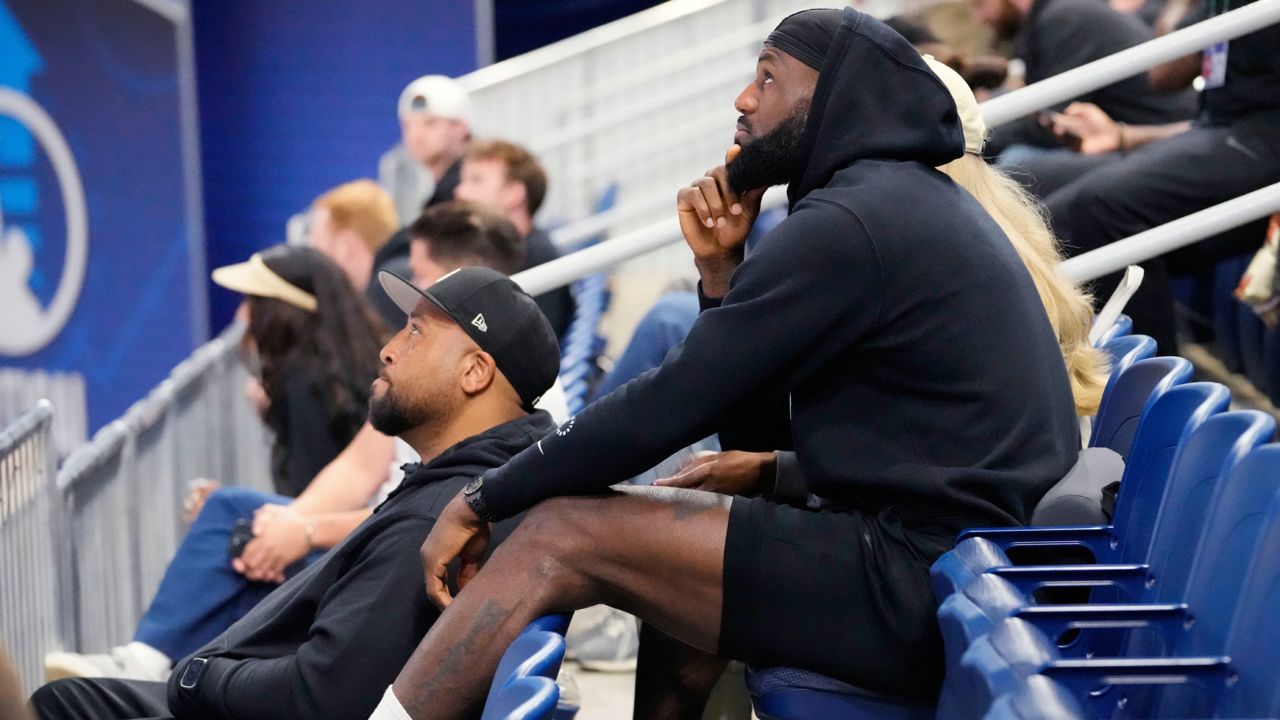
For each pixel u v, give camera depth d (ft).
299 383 33.47
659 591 16.26
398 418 20.30
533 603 16.22
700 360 15.89
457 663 16.19
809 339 15.90
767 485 19.43
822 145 17.19
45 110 66.03
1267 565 11.96
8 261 65.98
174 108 68.54
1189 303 35.35
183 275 69.41
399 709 16.24
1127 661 11.82
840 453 16.30
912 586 15.66
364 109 71.77
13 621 28.07
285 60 71.41
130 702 21.45
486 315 20.17
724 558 15.97
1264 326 30.07
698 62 59.93
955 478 15.84
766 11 60.08
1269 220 29.78
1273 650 11.55
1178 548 14.55
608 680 29.94
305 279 33.65
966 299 16.07
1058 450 16.47
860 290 15.85
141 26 67.36
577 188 61.05
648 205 56.65
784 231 16.17
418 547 18.78
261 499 28.84
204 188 72.43
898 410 16.21
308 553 28.02
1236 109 28.81
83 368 67.72
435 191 47.52
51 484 30.83
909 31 34.91
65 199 66.69
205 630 27.94
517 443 19.86
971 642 12.37
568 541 16.28
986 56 36.27
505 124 61.26
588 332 43.34
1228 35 25.53
